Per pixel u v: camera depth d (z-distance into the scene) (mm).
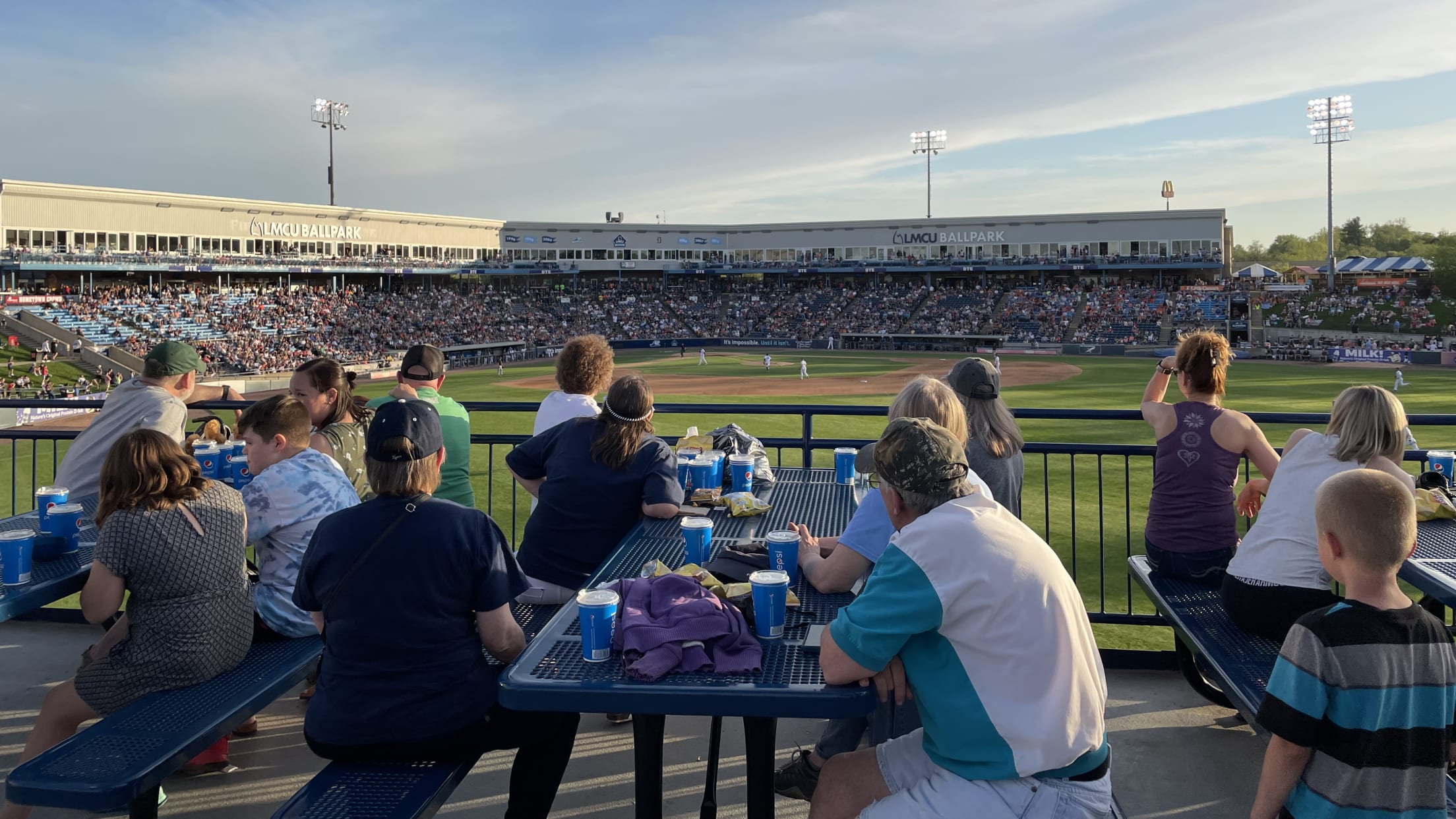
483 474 16828
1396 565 2514
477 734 3086
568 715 3391
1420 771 2527
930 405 3574
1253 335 66125
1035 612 2398
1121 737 4395
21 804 2795
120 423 5254
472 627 3168
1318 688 2498
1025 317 74438
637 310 84125
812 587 3301
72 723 3484
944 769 2557
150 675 3426
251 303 64625
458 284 85438
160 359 5316
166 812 3779
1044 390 37469
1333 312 66250
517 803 3334
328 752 3051
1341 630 2492
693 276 93188
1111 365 52188
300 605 3174
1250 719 3189
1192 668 4621
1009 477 4082
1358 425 3621
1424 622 2535
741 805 3799
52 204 58469
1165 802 3824
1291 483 3775
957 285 87875
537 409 6402
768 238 89562
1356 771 2492
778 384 42875
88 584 3375
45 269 56875
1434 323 61062
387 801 2840
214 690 3475
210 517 3537
